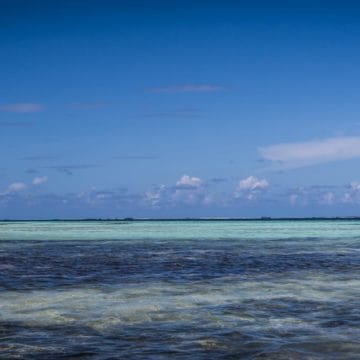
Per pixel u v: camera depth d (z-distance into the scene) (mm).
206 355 12070
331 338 13664
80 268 31875
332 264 34312
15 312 17281
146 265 33781
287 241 67188
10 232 108812
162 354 12156
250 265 33688
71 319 16141
